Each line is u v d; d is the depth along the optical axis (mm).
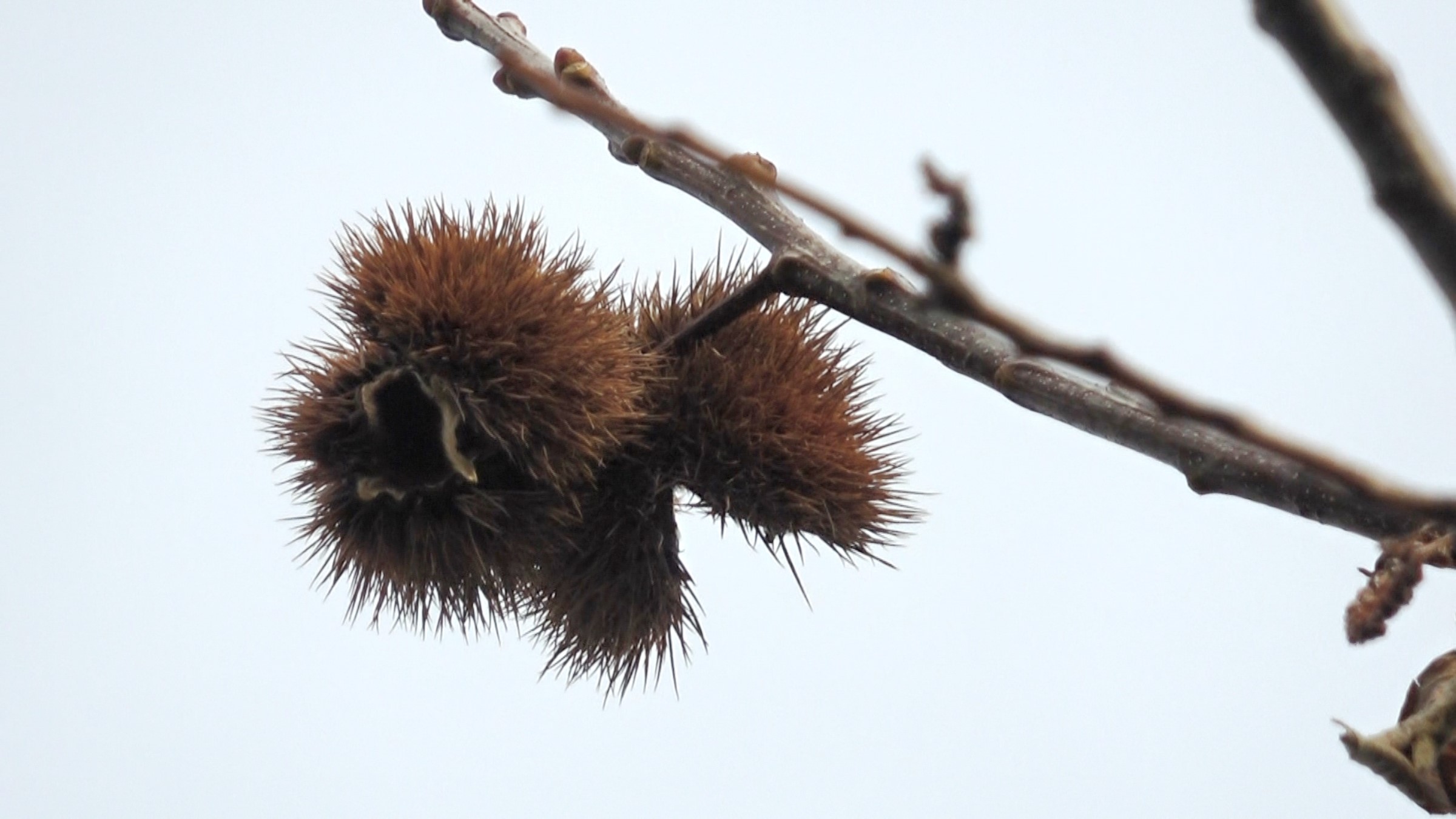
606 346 1116
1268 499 1022
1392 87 770
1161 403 926
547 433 1109
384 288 1112
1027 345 929
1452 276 773
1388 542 987
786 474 1132
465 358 1107
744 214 1106
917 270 926
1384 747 952
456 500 1115
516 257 1117
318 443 1115
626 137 1118
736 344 1136
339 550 1128
